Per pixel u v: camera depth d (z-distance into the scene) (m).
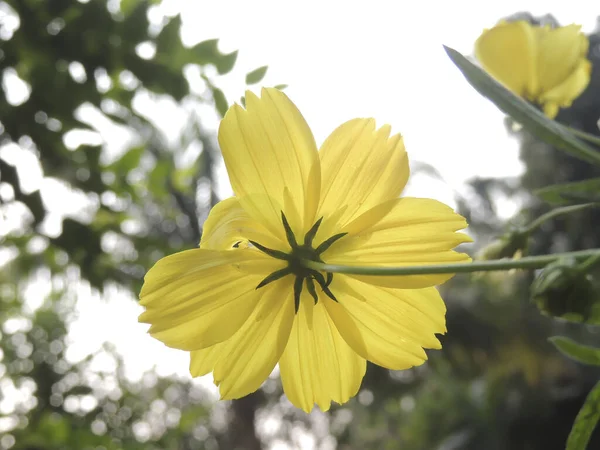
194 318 0.17
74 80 0.37
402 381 1.27
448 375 1.19
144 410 0.86
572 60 0.21
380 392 1.29
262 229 0.18
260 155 0.17
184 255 0.17
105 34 0.36
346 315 0.18
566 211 0.19
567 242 0.80
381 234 0.18
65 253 0.46
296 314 0.18
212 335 0.17
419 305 0.18
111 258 0.44
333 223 0.18
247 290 0.18
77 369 0.81
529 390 1.08
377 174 0.18
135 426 0.81
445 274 0.17
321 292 0.18
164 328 0.17
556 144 0.17
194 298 0.17
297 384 0.19
